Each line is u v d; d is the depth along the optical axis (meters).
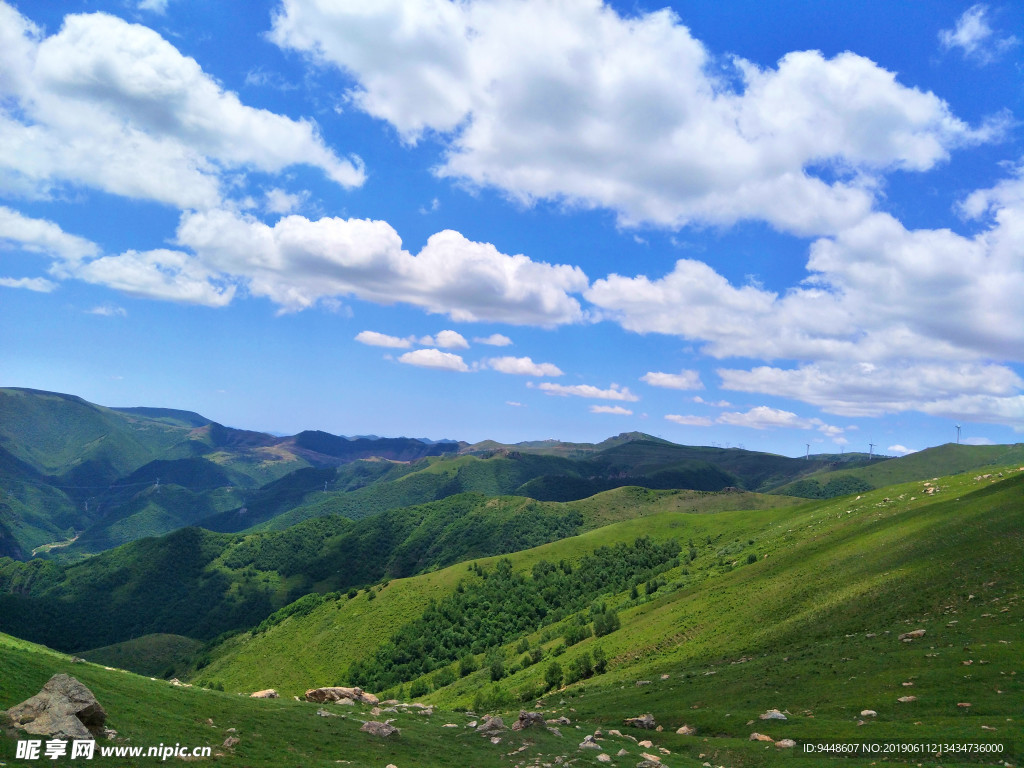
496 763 45.53
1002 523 104.56
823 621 95.62
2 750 30.08
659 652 118.50
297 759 39.88
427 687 185.38
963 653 64.12
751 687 73.94
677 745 58.50
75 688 35.59
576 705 91.19
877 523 145.38
